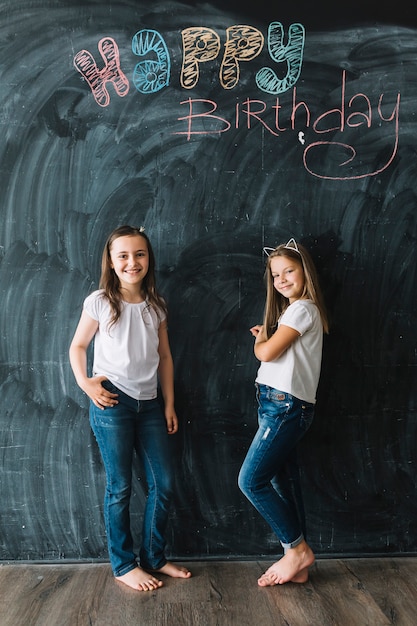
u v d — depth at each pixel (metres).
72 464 2.34
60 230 2.30
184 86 2.26
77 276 2.31
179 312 2.32
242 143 2.28
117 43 2.25
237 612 1.98
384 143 2.29
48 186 2.28
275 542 2.35
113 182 2.29
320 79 2.27
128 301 2.19
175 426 2.27
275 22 2.24
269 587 2.14
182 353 2.33
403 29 2.26
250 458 2.14
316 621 1.92
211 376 2.34
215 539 2.35
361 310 2.33
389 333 2.34
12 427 2.34
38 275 2.31
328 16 2.25
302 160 2.29
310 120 2.27
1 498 2.34
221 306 2.32
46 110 2.27
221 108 2.27
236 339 2.33
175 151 2.28
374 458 2.35
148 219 2.29
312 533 2.36
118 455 2.15
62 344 2.32
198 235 2.30
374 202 2.30
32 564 2.33
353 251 2.31
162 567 2.24
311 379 2.13
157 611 1.98
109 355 2.15
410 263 2.32
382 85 2.27
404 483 2.36
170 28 2.24
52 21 2.24
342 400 2.34
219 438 2.34
